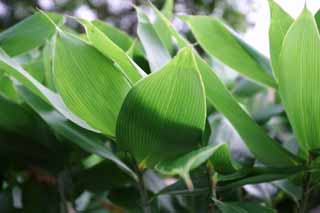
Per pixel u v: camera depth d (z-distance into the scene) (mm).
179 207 742
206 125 576
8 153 603
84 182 650
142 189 534
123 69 478
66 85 480
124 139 482
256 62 606
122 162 575
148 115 458
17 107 586
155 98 445
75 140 538
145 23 580
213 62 936
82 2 3305
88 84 481
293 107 494
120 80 483
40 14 608
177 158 475
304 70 462
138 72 467
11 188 667
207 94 536
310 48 450
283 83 495
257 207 546
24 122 591
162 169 473
